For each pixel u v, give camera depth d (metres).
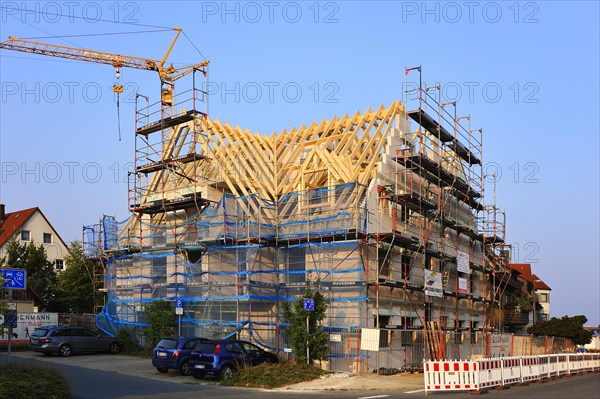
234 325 30.77
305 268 31.25
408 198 31.34
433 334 32.16
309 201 31.70
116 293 36.38
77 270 46.19
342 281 29.62
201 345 24.25
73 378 23.16
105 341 32.81
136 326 34.03
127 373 25.67
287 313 26.62
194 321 31.12
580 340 53.09
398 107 34.97
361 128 34.47
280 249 32.09
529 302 63.34
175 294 32.72
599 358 32.00
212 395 19.27
